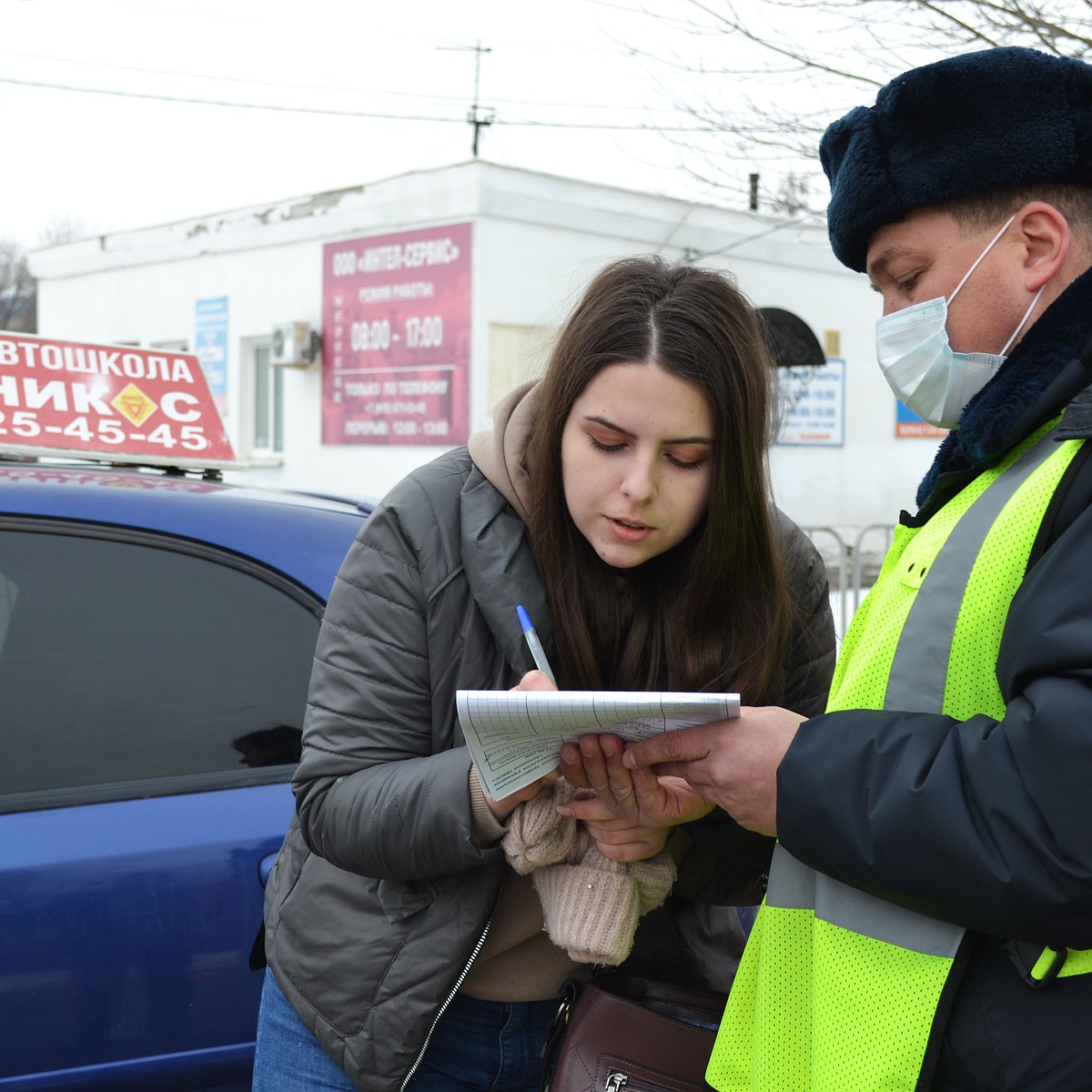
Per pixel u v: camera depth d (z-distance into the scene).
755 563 1.55
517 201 11.68
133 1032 1.90
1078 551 1.03
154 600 2.12
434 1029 1.63
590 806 1.44
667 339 1.41
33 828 1.92
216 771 2.05
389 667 1.51
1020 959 1.08
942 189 1.25
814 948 1.23
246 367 14.05
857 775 1.11
